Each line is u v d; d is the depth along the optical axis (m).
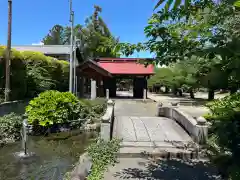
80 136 8.34
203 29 2.73
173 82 22.89
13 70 12.33
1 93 11.66
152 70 23.62
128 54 3.41
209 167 5.06
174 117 9.79
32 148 6.89
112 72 23.08
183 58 2.81
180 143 6.66
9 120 7.93
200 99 23.44
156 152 5.87
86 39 33.44
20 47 24.53
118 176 4.58
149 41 3.17
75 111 9.63
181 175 4.63
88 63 20.89
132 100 21.44
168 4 1.33
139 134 7.64
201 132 6.41
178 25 3.06
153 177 4.53
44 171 5.13
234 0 1.60
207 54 1.84
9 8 11.95
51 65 16.14
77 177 4.37
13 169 5.23
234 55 1.63
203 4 2.80
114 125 8.90
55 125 8.88
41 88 14.93
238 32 1.94
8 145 7.08
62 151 6.61
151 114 12.73
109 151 5.79
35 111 8.66
